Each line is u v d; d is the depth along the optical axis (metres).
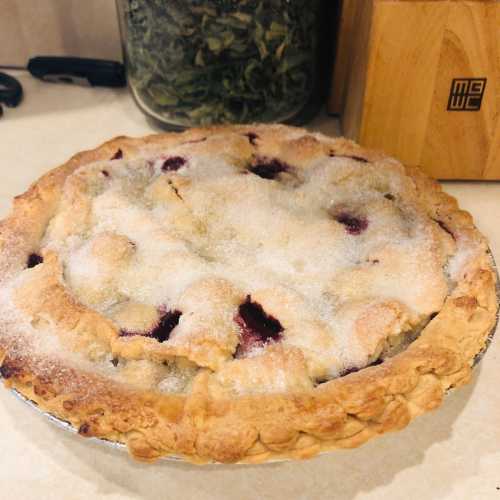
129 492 0.27
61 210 0.32
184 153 0.35
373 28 0.35
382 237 0.30
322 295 0.28
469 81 0.36
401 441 0.29
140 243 0.30
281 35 0.38
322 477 0.28
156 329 0.27
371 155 0.35
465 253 0.30
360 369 0.26
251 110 0.41
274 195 0.32
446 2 0.34
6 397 0.31
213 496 0.27
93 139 0.44
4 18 0.47
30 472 0.28
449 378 0.26
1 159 0.43
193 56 0.39
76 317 0.27
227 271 0.29
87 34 0.48
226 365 0.25
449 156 0.39
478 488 0.27
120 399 0.25
